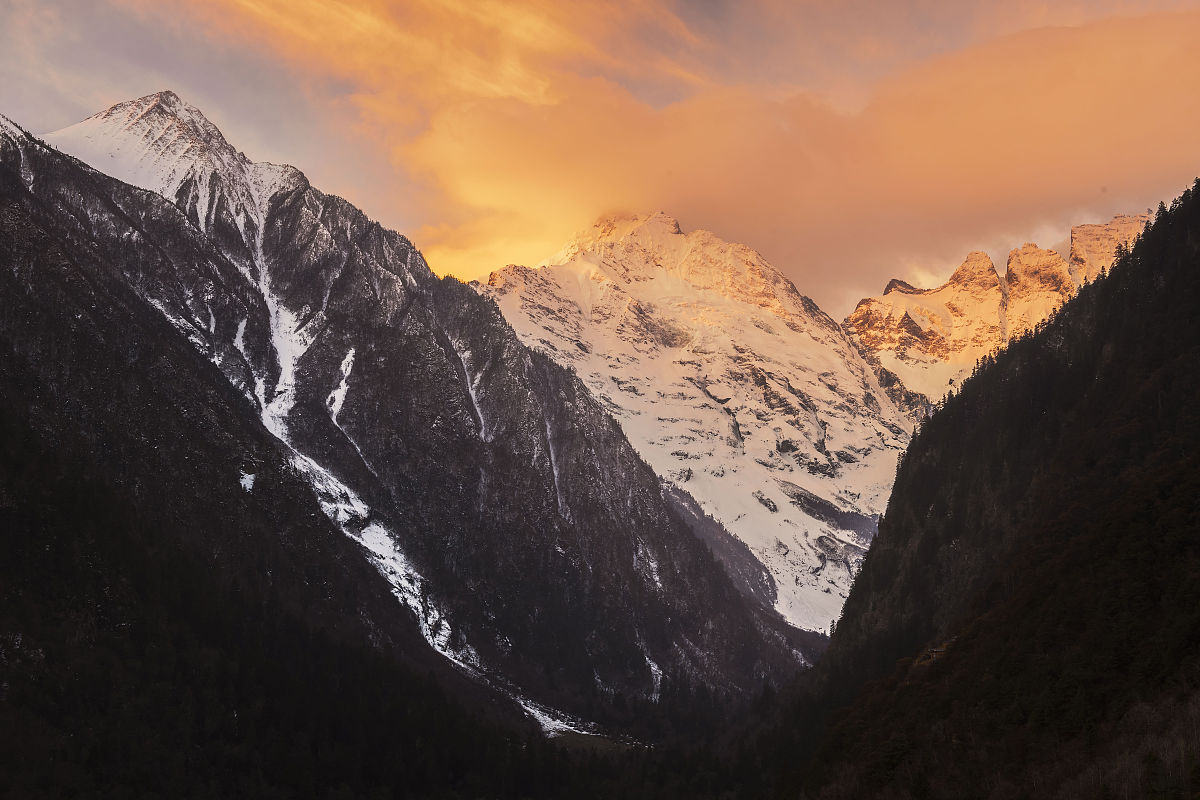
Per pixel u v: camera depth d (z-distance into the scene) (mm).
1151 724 170250
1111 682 185500
